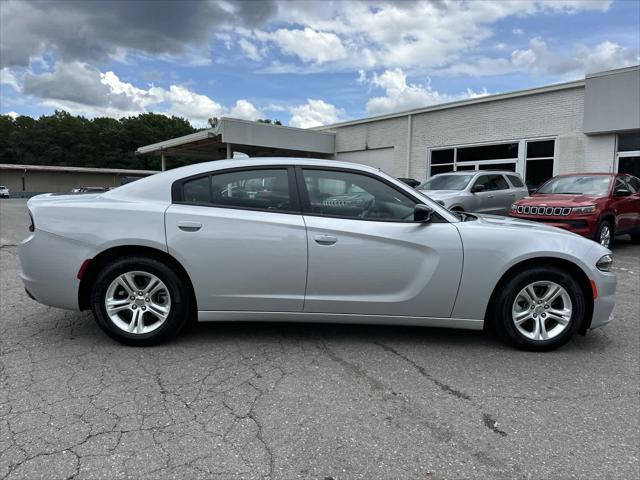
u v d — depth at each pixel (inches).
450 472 87.3
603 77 535.2
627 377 131.3
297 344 151.5
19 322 171.0
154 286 144.3
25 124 3705.7
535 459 92.0
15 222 644.1
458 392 119.9
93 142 3476.9
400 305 144.8
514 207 364.2
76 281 141.9
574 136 574.2
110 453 90.8
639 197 398.9
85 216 141.9
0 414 104.8
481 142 681.0
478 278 143.4
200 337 156.6
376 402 113.6
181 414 106.1
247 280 142.9
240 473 85.7
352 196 147.9
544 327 147.9
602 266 147.4
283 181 147.6
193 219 141.3
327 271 142.7
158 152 1122.0
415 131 776.3
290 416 106.2
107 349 144.8
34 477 83.1
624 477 86.7
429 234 143.3
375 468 88.0
